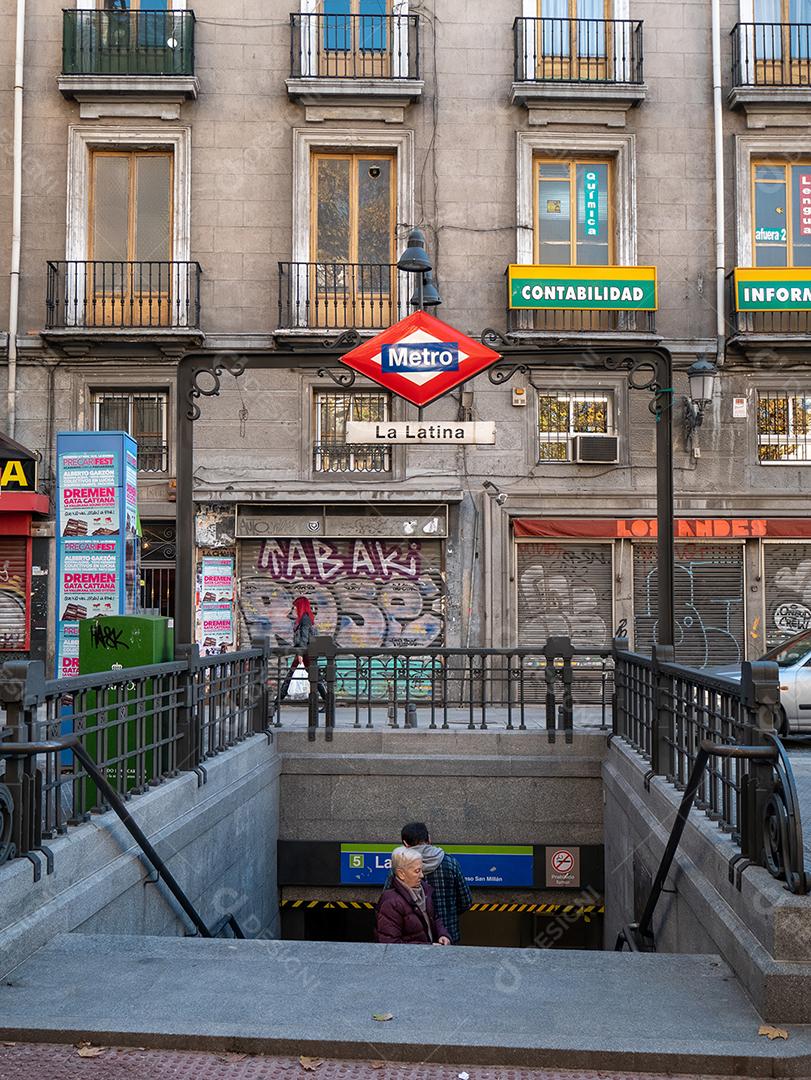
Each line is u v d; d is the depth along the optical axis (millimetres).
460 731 10188
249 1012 4082
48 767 5160
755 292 16594
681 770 6598
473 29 17203
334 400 17031
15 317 16391
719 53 17125
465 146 17094
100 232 17125
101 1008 4105
